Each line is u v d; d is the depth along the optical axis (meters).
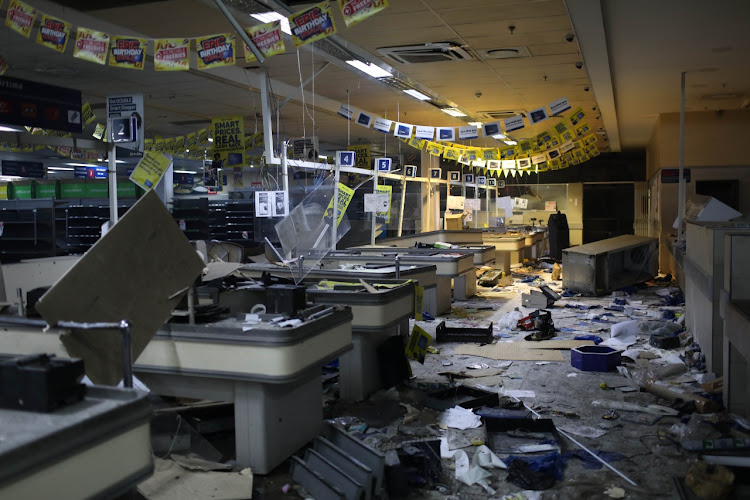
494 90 11.71
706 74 9.87
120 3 6.42
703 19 6.94
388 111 14.30
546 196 24.38
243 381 3.47
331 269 6.53
